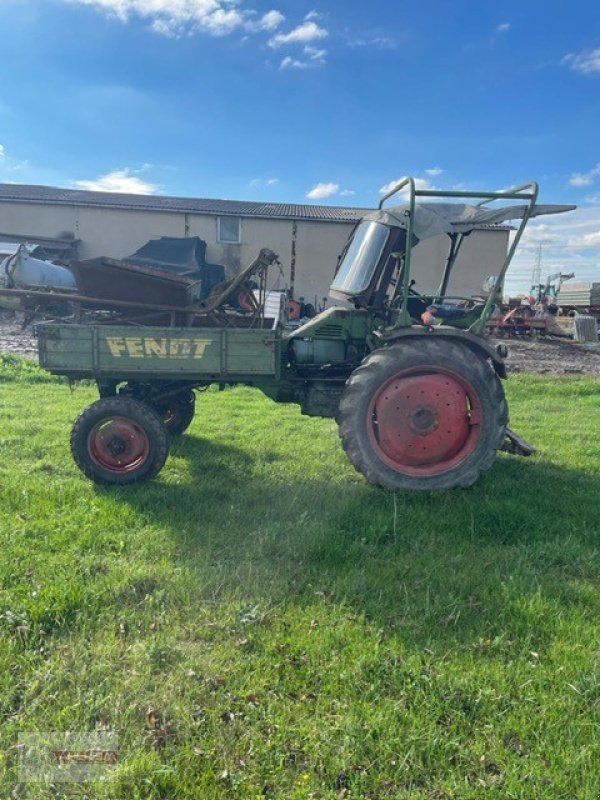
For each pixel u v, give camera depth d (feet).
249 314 17.89
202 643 8.77
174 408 21.07
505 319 73.15
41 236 74.54
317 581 10.58
